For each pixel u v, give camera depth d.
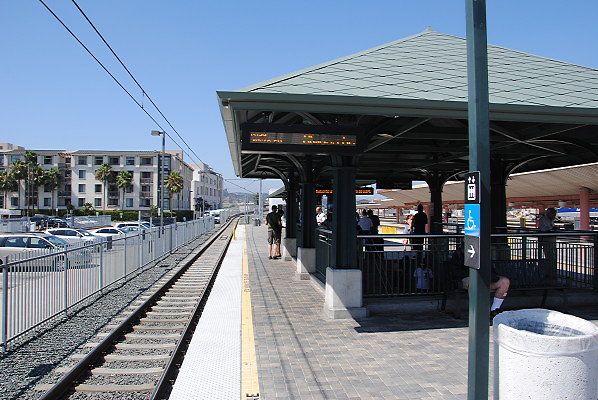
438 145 9.97
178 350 5.75
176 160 86.75
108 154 79.06
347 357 5.50
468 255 3.55
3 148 86.25
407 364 5.23
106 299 9.72
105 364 5.61
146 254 15.15
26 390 4.75
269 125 6.19
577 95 6.61
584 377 3.06
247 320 7.33
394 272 8.30
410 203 34.28
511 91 6.63
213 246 24.05
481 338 3.45
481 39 3.48
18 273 6.44
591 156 9.73
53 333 7.00
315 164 12.02
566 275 8.41
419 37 9.04
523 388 3.15
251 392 4.48
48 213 75.94
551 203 24.92
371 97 5.76
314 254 11.67
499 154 10.20
